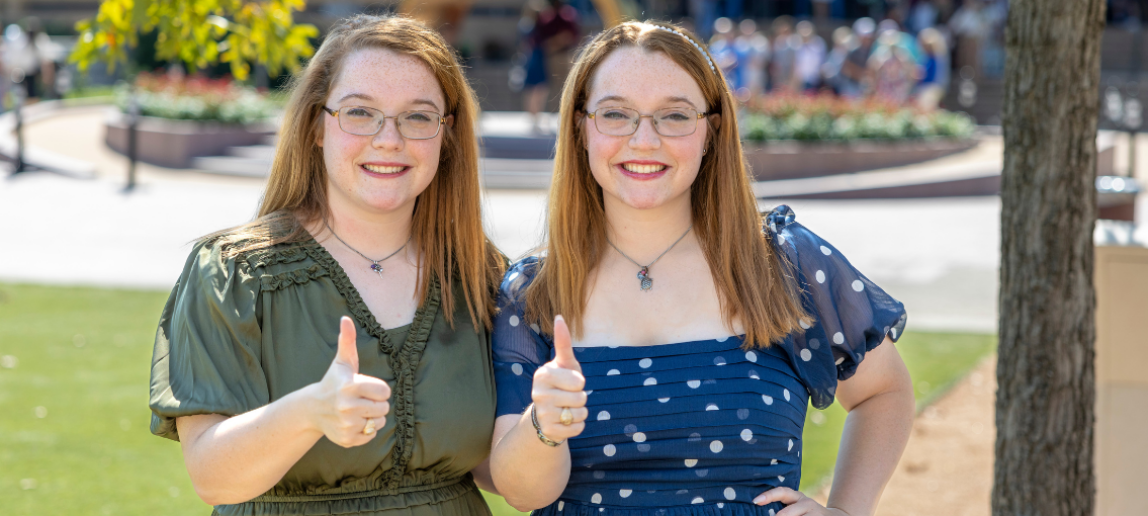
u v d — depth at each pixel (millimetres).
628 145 2334
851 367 2453
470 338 2438
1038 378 3244
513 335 2457
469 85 2543
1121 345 3748
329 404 1914
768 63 21703
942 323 7797
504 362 2447
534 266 2537
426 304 2402
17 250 10484
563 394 2012
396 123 2318
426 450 2311
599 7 15781
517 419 2379
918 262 10031
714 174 2447
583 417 2041
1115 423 3781
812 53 21469
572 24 17844
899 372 2559
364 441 1935
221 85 19203
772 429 2320
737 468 2309
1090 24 3088
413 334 2361
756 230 2430
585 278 2424
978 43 23359
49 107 21031
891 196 14242
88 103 22219
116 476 4793
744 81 20766
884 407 2537
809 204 13898
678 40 2385
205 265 2240
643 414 2297
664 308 2400
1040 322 3223
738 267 2367
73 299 8438
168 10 4309
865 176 15086
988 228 11539
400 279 2432
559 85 16812
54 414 5648
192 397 2125
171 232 11617
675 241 2471
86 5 31641
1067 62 3100
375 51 2348
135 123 15188
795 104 16734
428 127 2352
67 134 18906
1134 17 27000
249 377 2201
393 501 2299
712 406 2293
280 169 2438
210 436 2066
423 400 2320
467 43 27562
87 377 6363
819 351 2412
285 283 2281
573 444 2330
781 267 2422
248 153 17188
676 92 2332
